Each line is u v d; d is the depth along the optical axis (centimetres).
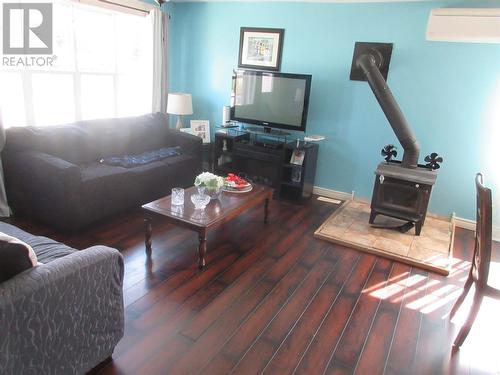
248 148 437
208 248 293
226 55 473
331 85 417
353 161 427
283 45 434
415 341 202
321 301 233
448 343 202
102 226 317
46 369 140
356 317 219
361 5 383
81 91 391
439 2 350
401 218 341
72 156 342
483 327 218
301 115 417
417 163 354
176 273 253
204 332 197
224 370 173
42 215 302
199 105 511
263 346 190
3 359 123
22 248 129
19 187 306
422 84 374
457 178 379
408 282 263
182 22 489
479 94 354
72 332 147
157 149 430
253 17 444
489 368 186
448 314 228
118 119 399
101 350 165
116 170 333
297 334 201
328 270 272
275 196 433
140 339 188
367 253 304
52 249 186
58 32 353
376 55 384
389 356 189
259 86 435
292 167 421
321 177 450
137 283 238
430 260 292
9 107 327
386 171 336
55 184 282
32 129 315
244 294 234
